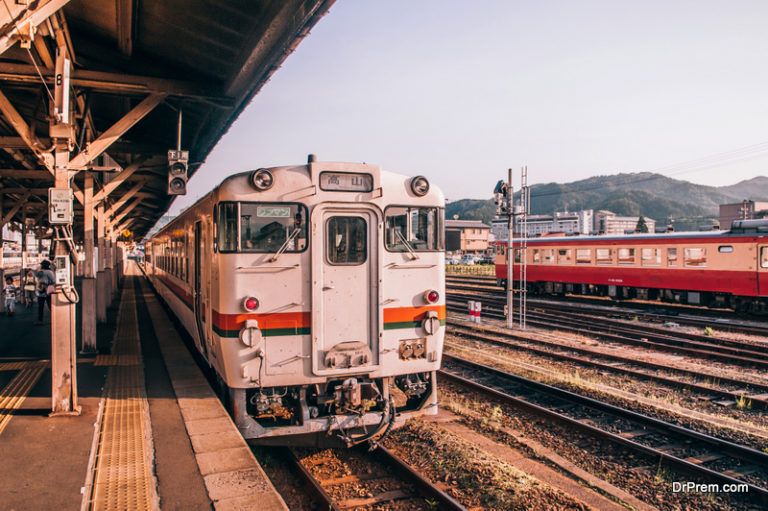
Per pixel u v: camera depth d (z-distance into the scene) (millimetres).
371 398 5801
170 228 12242
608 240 20828
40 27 6043
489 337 13289
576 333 13922
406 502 4938
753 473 5609
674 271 18500
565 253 22734
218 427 5758
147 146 12461
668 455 5723
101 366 8688
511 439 6477
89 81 8711
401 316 6035
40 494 4156
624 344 12492
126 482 4426
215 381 8156
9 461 4762
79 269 29156
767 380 9172
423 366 6180
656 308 19391
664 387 8805
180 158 9195
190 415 6160
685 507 4914
